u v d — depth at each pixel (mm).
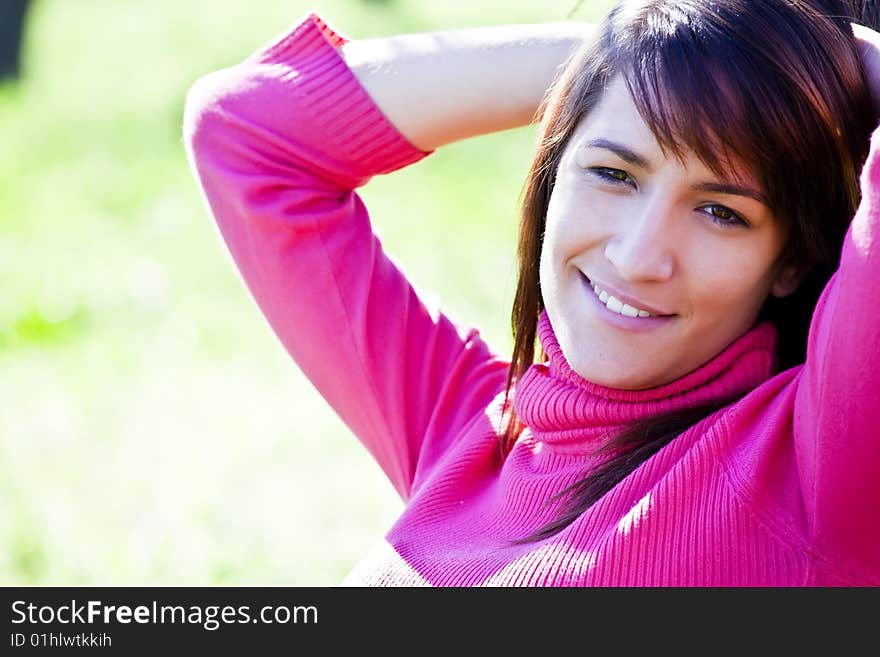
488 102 4234
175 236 16781
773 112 3172
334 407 4445
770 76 3186
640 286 3330
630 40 3350
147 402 12000
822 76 3238
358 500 9930
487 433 4070
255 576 8875
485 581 3494
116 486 10312
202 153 4359
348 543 9297
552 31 4234
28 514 9805
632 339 3408
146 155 20391
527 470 3777
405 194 17688
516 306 4004
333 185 4309
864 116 3338
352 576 4004
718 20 3225
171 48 25547
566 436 3652
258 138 4270
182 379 12492
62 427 11500
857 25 3545
